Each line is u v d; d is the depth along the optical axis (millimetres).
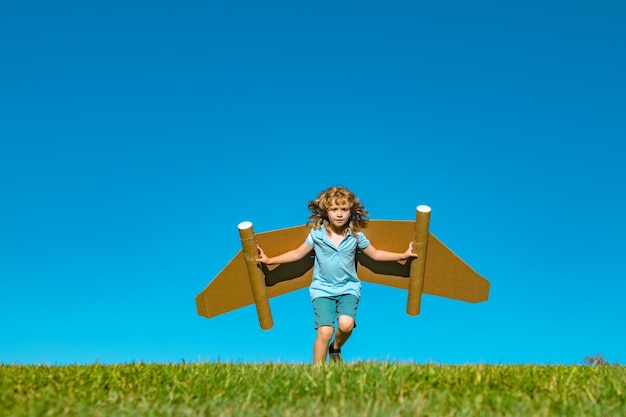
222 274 6047
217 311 6277
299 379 4164
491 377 4258
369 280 6277
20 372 4660
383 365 4480
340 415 3404
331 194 5895
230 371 4516
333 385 3975
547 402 3629
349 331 5715
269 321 6211
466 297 6246
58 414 3439
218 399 3764
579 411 3494
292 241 6094
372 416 3318
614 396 3852
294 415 3402
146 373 4441
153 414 3348
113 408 3615
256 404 3695
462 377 4207
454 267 6094
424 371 4344
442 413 3404
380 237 6059
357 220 6031
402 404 3555
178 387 4070
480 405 3578
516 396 3822
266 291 6156
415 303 6176
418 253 5891
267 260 5977
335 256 5891
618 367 5328
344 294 5848
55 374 4520
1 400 3699
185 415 3443
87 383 4250
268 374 4414
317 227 5996
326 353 5672
